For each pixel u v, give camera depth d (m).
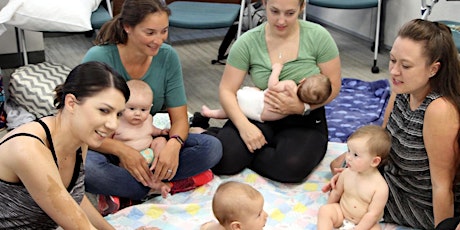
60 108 1.45
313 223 2.10
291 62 2.40
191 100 3.53
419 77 1.78
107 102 1.38
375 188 1.95
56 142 1.46
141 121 2.21
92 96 1.37
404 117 1.93
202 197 2.29
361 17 4.80
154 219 2.10
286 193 2.33
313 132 2.43
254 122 2.47
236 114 2.44
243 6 3.77
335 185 2.10
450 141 1.78
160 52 2.26
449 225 1.73
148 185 2.20
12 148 1.38
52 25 3.33
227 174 2.44
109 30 2.16
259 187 2.35
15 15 3.30
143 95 2.16
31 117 3.03
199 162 2.27
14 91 3.14
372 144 1.90
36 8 3.30
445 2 3.86
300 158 2.35
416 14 4.17
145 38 2.05
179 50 4.57
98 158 2.12
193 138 2.30
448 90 1.79
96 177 2.10
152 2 2.03
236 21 4.00
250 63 2.47
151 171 2.19
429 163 1.87
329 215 2.00
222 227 1.81
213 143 2.30
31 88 3.09
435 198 1.89
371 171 1.97
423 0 3.55
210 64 4.23
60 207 1.42
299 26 2.40
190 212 2.15
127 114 2.18
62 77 3.22
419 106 1.86
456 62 1.77
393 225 2.07
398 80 1.83
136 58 2.19
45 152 1.41
